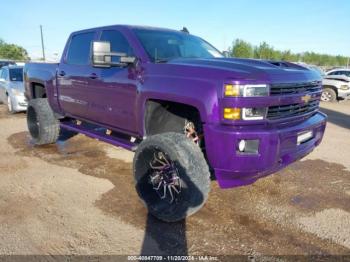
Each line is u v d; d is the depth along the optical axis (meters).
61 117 5.68
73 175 4.48
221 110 2.85
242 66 3.11
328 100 15.65
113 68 4.07
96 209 3.49
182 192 3.02
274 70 3.11
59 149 5.78
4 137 6.70
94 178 4.38
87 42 4.74
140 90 3.58
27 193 3.88
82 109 4.82
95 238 2.95
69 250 2.77
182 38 4.46
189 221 3.26
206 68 3.07
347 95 15.22
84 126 5.40
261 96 2.85
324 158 5.42
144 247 2.82
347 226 3.20
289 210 3.52
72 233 3.02
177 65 3.31
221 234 3.03
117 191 3.96
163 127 3.76
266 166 2.92
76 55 5.00
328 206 3.62
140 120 3.66
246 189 4.04
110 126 4.40
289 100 3.15
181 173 3.00
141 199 3.35
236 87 2.77
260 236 3.01
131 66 3.77
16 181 4.25
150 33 4.14
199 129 3.58
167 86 3.26
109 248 2.80
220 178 3.05
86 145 6.04
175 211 3.07
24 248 2.79
